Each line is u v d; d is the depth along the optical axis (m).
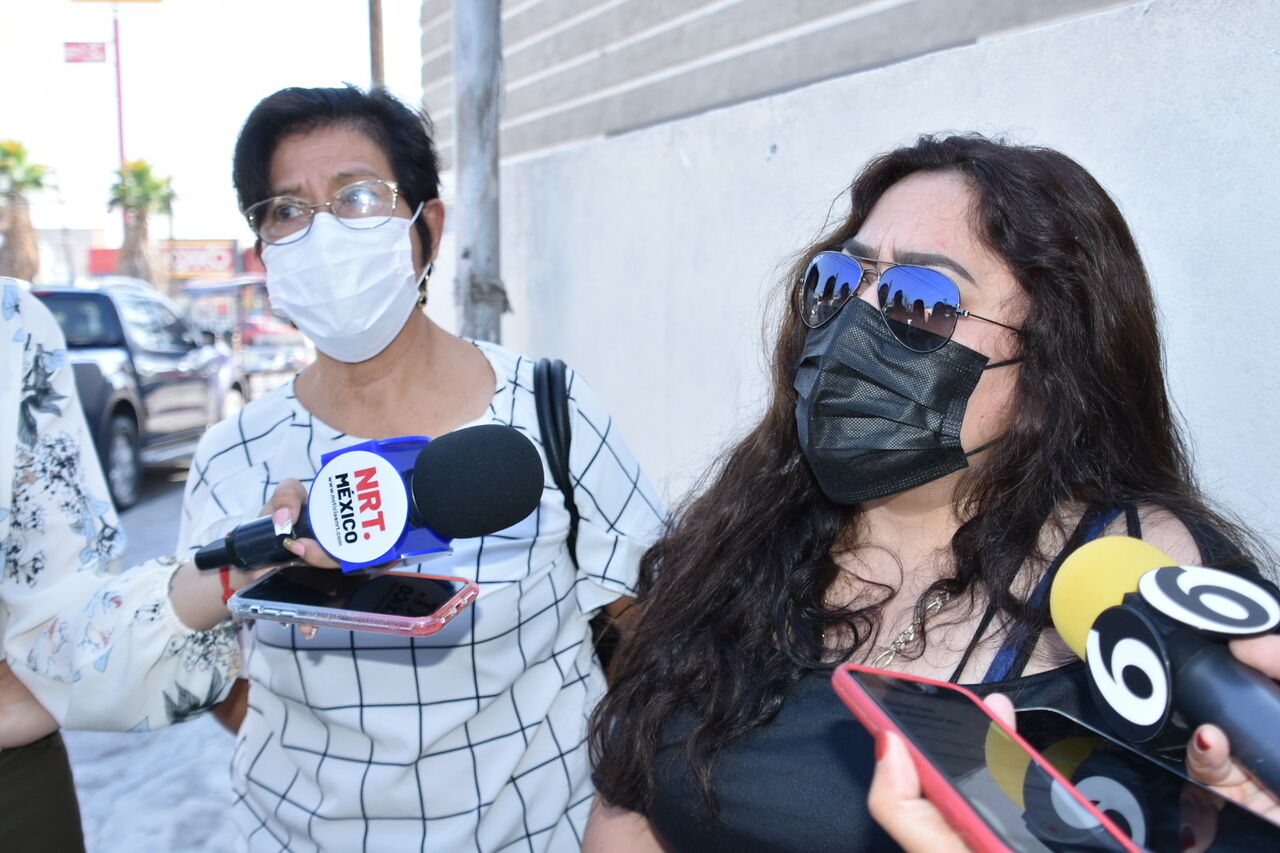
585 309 4.54
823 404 1.20
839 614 1.19
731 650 1.21
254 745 1.54
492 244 4.07
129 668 1.29
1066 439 1.14
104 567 1.43
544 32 5.16
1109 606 0.85
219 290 21.27
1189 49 2.25
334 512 1.14
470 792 1.43
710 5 4.05
